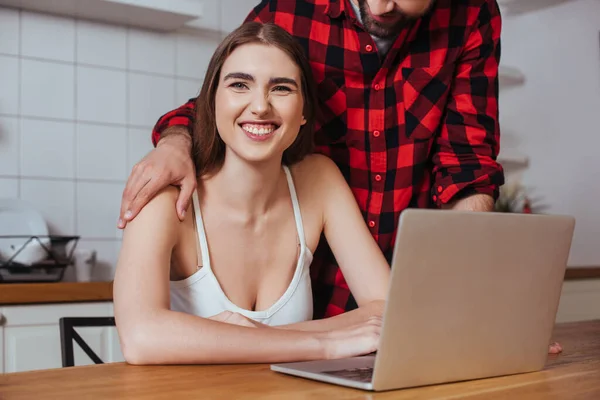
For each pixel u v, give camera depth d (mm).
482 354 915
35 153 2730
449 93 1586
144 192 1183
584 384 901
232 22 3176
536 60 3564
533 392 846
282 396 794
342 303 1573
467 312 875
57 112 2771
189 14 2740
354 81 1521
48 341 2275
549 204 3488
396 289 798
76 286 2316
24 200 2670
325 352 1034
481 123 1573
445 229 817
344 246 1438
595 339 1339
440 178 1581
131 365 1011
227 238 1310
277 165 1301
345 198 1466
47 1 2605
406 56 1534
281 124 1248
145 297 1087
